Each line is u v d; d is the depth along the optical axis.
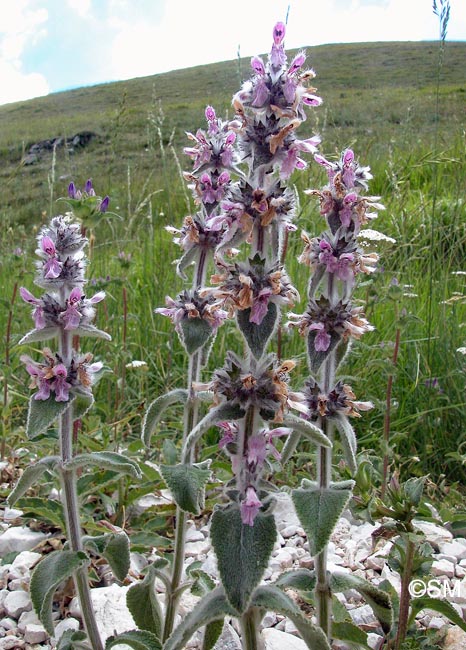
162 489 0.81
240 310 0.40
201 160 0.52
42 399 0.44
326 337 0.47
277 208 0.40
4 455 0.91
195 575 0.52
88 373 0.45
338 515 0.43
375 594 0.48
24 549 0.72
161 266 1.26
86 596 0.48
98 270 1.29
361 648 0.54
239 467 0.41
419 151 1.84
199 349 0.54
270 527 0.39
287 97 0.40
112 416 0.97
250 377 0.39
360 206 0.48
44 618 0.42
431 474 0.91
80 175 2.64
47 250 0.45
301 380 0.94
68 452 0.46
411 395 0.99
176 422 0.93
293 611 0.39
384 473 0.76
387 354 0.84
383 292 0.98
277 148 0.40
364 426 0.99
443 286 1.20
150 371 1.13
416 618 0.60
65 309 0.45
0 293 1.24
